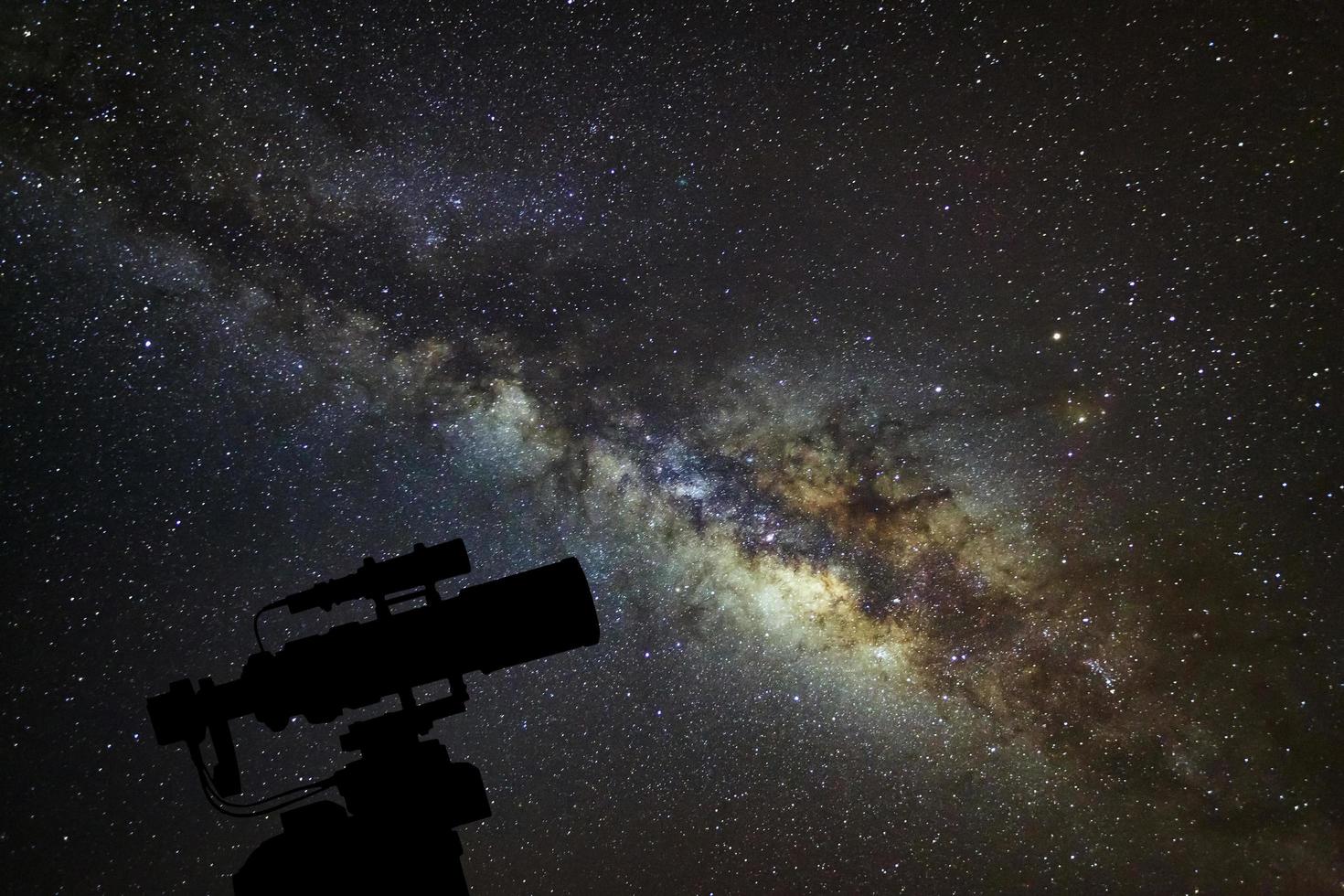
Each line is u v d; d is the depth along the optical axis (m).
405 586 1.81
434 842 1.58
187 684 1.75
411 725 1.68
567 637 1.81
